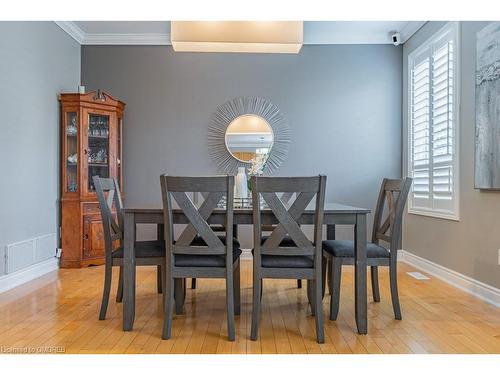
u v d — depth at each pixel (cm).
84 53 517
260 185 252
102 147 480
